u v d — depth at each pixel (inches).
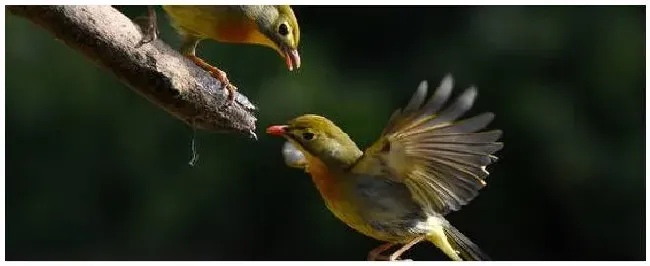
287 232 621.6
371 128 620.1
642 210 617.3
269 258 621.9
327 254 621.0
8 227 620.1
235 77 600.7
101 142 627.2
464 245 319.9
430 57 646.5
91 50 275.0
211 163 622.8
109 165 626.2
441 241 314.5
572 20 631.2
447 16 649.0
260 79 606.9
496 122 624.7
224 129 296.0
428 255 561.3
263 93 607.8
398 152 294.2
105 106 627.8
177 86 283.0
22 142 624.4
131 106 628.7
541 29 631.2
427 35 651.5
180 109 288.0
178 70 284.2
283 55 326.6
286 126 312.0
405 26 653.3
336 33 656.4
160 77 280.5
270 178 622.8
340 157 307.6
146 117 628.7
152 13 282.7
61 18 270.2
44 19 270.5
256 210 622.5
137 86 281.4
